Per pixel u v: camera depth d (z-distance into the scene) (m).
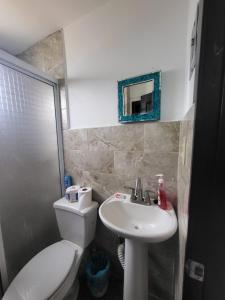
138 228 1.04
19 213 1.25
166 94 1.06
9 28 1.45
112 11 1.21
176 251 1.04
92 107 1.40
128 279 1.01
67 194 1.43
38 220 1.41
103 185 1.40
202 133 0.40
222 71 0.37
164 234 0.78
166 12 1.01
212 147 0.39
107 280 1.35
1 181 1.12
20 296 0.90
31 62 1.73
